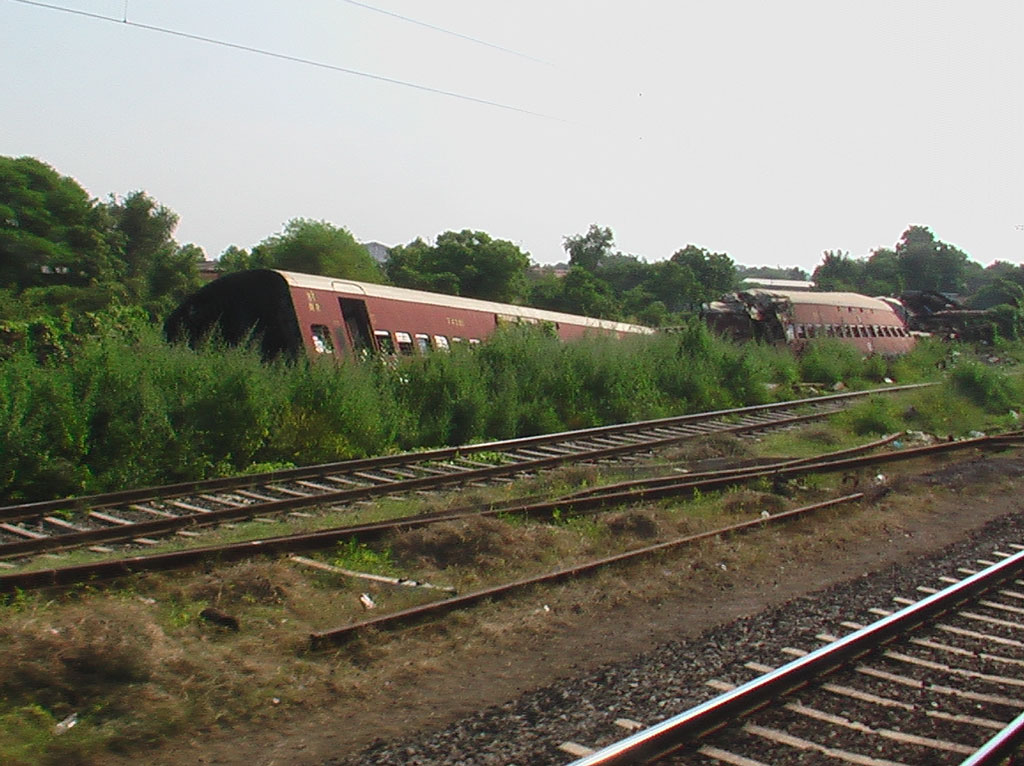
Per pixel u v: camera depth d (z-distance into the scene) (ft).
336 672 21.56
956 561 31.48
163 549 31.94
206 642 22.58
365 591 27.40
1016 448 60.18
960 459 55.47
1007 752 16.83
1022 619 25.29
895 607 26.04
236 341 65.82
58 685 19.04
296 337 62.85
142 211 233.35
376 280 178.91
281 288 63.41
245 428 48.37
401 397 61.41
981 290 310.24
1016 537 35.47
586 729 18.15
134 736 18.06
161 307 161.89
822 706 19.13
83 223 169.48
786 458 54.13
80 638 20.36
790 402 83.30
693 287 270.87
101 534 32.71
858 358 115.55
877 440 63.46
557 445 58.18
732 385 85.87
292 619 24.76
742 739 17.54
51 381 42.98
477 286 197.36
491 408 63.00
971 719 18.52
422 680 21.49
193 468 44.93
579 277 214.28
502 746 17.52
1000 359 136.67
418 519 34.53
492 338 74.59
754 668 21.29
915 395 81.05
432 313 76.28
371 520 36.50
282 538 30.42
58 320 76.48
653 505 39.19
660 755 16.72
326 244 176.24
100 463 42.80
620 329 103.71
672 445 59.21
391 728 18.90
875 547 34.55
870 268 381.81
